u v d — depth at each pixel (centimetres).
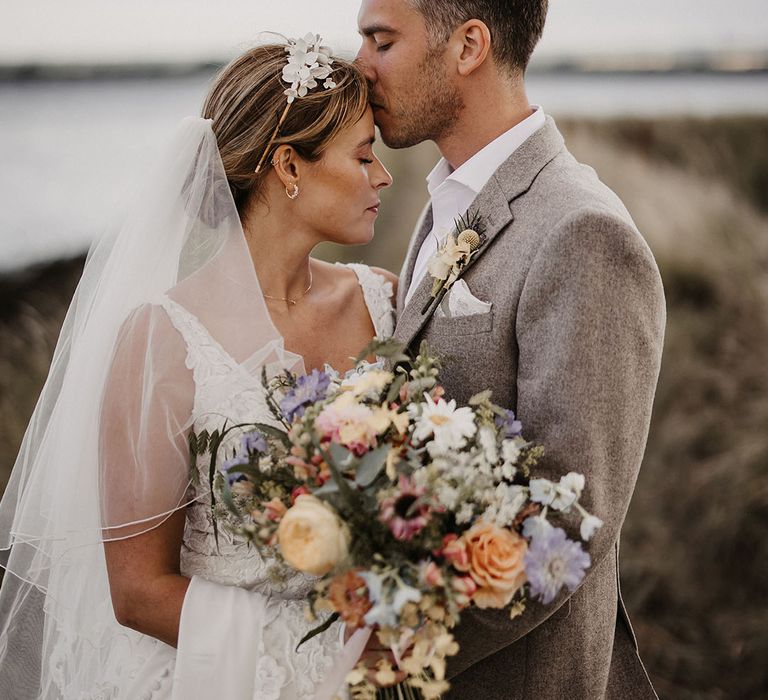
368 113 185
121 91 624
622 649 196
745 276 538
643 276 162
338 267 215
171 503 165
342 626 157
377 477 134
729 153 640
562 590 156
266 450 149
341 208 185
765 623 374
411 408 140
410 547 133
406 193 569
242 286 175
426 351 153
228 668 155
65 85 622
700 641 375
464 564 130
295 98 179
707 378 478
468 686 177
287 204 187
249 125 181
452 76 186
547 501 136
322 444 138
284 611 161
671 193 598
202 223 176
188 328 169
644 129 656
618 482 159
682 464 445
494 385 171
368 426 136
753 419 457
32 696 187
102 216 501
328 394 147
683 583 397
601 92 743
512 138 188
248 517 167
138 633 176
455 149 196
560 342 157
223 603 161
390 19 185
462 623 158
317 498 132
